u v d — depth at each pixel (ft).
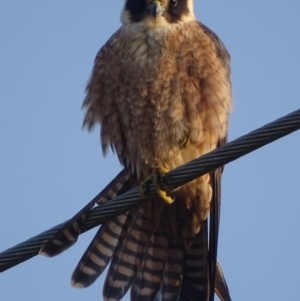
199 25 44.14
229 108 42.86
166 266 43.83
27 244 35.47
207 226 43.70
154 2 43.93
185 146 42.88
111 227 43.86
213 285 42.04
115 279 43.86
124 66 43.24
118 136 44.34
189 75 42.50
